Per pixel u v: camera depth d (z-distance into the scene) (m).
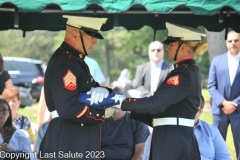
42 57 81.81
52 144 10.73
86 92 10.74
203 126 13.27
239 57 16.78
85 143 10.66
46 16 13.84
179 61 11.16
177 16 13.90
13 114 14.69
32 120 30.17
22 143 12.16
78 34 10.79
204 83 63.59
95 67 18.08
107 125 13.04
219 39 22.23
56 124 10.78
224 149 13.15
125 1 10.14
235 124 16.62
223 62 16.88
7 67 44.69
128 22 14.10
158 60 18.39
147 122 11.72
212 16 13.70
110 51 88.69
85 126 10.72
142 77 18.52
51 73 10.58
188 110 11.02
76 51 10.79
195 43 11.17
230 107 16.52
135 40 54.72
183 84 10.76
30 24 13.83
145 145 12.45
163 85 10.80
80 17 10.80
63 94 10.31
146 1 10.14
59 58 10.66
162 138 10.98
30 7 9.95
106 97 10.63
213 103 16.91
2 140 12.03
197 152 11.20
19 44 79.81
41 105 15.68
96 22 10.86
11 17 13.70
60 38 76.19
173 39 11.20
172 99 10.64
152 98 10.62
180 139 10.91
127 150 13.00
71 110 10.27
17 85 44.38
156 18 14.00
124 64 89.62
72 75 10.45
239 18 13.57
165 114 11.04
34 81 44.69
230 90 16.73
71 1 10.05
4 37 79.25
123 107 10.66
